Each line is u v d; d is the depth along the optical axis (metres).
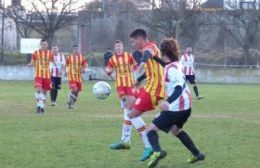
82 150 14.46
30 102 30.67
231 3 62.31
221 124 20.69
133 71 18.44
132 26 59.34
